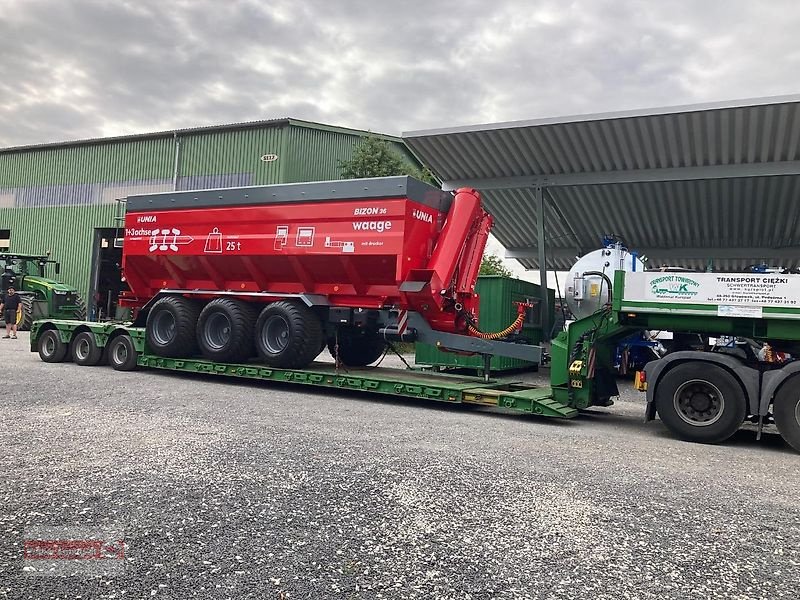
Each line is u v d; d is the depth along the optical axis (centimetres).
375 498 448
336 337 1066
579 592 318
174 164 2525
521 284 1570
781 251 1825
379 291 977
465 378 1034
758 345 793
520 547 372
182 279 1174
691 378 748
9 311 1881
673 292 776
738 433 838
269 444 598
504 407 903
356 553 354
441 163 1655
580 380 838
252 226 1048
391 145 2489
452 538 382
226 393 941
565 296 1364
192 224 1112
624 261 1349
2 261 2227
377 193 938
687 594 320
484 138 1519
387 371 1095
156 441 591
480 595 311
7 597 293
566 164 1569
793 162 1371
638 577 338
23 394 833
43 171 2920
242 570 328
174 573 322
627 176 1532
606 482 519
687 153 1430
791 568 356
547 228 1983
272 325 1040
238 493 447
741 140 1346
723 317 756
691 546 385
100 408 752
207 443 591
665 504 467
